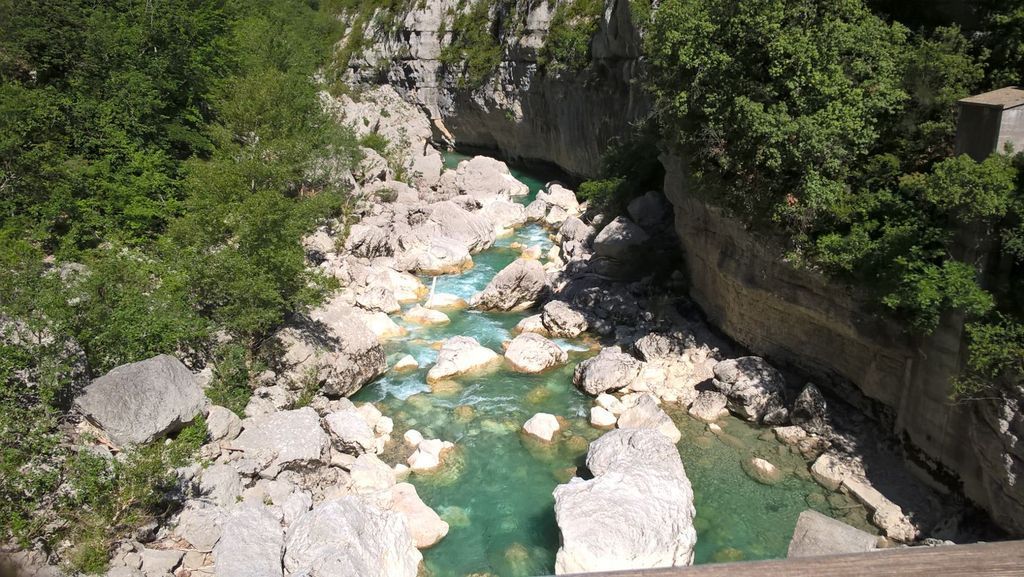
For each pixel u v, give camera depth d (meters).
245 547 15.43
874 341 21.12
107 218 28.36
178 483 16.66
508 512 19.06
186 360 22.44
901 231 19.98
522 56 59.53
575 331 29.47
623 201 39.22
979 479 17.81
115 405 16.69
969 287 17.31
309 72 53.56
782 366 25.19
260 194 24.39
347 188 41.38
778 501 19.48
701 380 25.50
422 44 73.38
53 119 29.67
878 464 20.58
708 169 25.00
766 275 24.31
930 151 22.25
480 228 40.78
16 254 20.17
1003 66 22.06
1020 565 3.14
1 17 32.44
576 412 24.02
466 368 26.67
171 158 34.22
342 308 26.64
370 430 21.41
